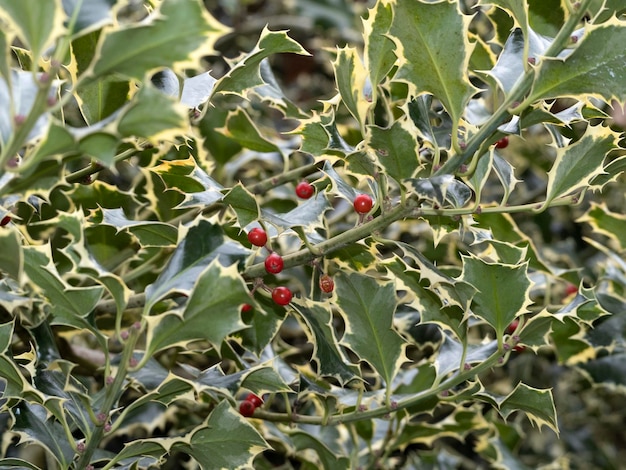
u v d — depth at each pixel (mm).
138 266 909
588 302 756
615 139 700
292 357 1024
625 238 905
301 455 887
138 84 705
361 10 1490
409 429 868
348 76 709
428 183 665
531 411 754
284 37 712
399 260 739
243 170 1107
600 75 652
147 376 738
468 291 718
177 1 572
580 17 657
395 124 671
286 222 708
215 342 650
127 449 688
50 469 789
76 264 661
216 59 1536
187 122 587
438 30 663
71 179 744
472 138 682
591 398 1348
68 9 583
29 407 724
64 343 854
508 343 750
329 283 732
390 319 751
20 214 835
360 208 714
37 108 576
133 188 889
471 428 875
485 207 757
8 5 568
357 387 833
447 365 770
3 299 710
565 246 1130
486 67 796
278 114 1542
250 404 781
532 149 1133
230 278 637
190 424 950
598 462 1223
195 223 662
